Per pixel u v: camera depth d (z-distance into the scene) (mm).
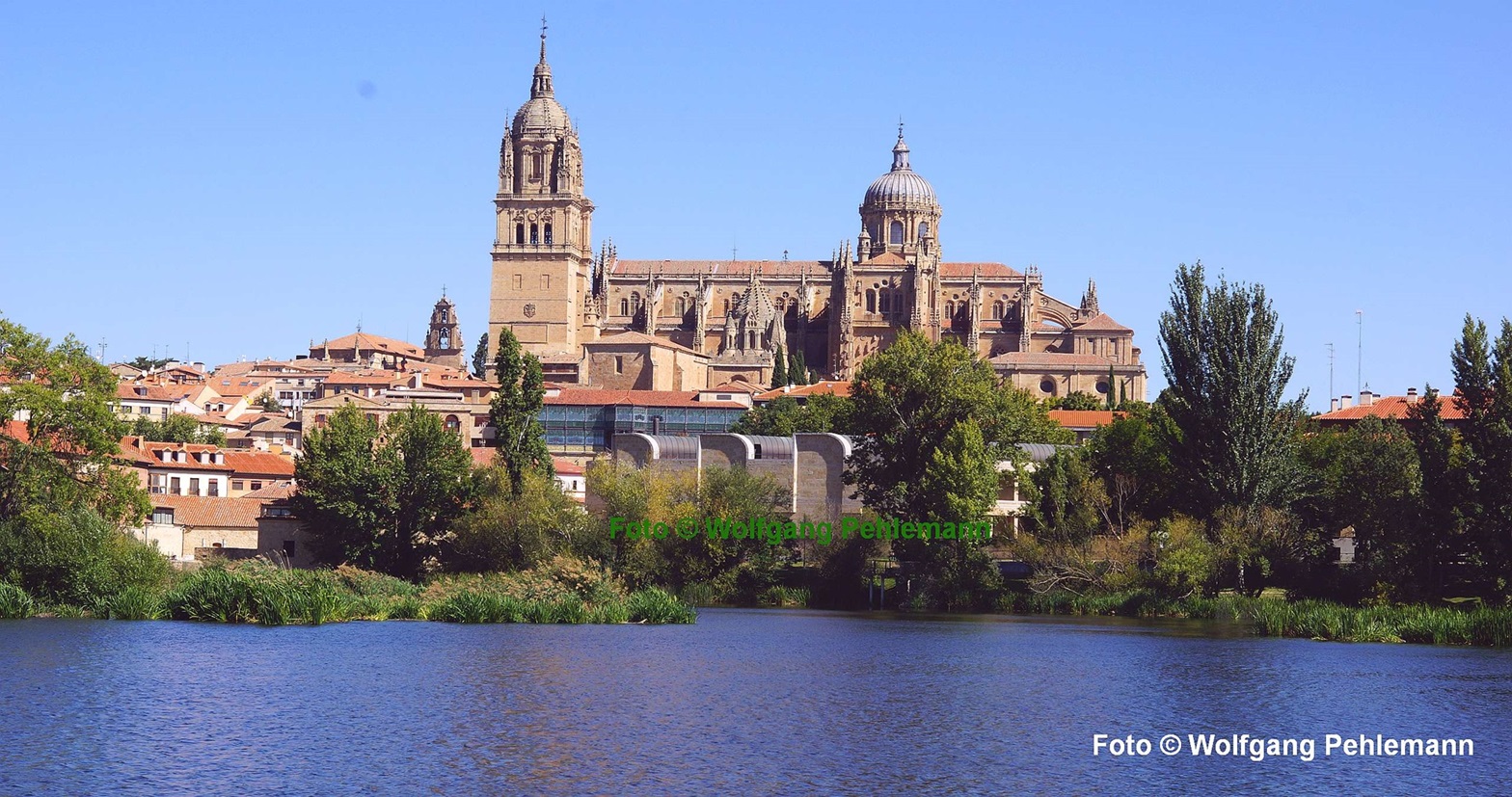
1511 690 80062
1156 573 122500
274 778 56594
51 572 105688
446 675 80250
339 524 138750
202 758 59469
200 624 100938
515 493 141375
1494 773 60656
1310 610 107062
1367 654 94625
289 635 96438
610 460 155875
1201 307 124375
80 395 118875
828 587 135000
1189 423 124125
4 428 117125
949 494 128125
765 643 97875
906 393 138375
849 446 154125
